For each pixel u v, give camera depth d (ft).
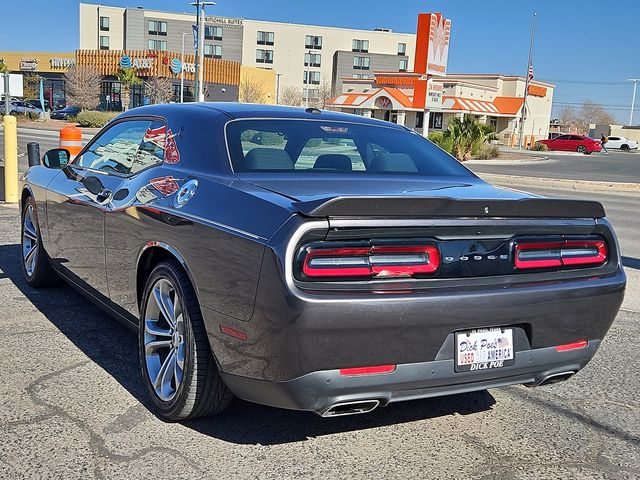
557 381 11.11
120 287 13.03
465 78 217.15
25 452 10.03
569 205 10.25
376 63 328.49
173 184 11.60
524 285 9.93
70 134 33.09
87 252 14.35
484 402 12.62
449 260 9.47
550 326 10.15
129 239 12.31
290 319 8.66
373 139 13.53
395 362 9.19
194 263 10.20
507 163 106.22
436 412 12.07
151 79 217.77
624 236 34.19
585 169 99.81
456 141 107.14
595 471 10.15
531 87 216.33
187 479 9.45
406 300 9.00
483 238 9.75
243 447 10.42
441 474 9.88
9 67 259.60
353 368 9.02
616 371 14.49
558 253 10.40
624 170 101.71
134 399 11.99
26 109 182.50
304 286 8.73
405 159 13.24
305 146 12.44
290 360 8.82
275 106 14.07
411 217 9.21
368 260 9.05
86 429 10.82
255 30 319.47
